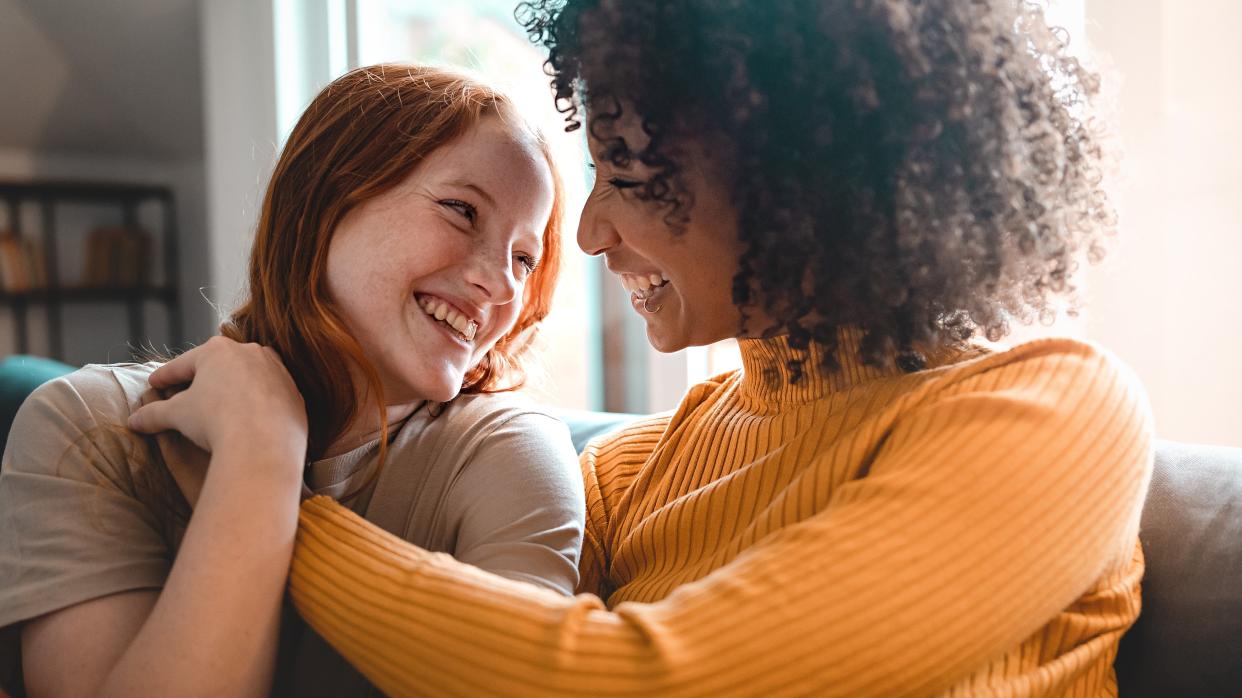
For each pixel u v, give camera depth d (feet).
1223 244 4.73
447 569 2.38
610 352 9.86
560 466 3.25
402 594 2.34
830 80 2.47
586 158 4.05
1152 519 2.96
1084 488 2.18
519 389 4.06
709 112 2.57
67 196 13.71
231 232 10.53
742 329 2.84
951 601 2.02
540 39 3.12
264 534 2.50
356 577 2.45
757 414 3.10
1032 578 2.09
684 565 2.93
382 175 3.11
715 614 2.06
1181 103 4.76
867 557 2.06
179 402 2.79
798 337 2.65
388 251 3.09
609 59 2.60
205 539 2.46
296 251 3.19
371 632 2.34
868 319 2.59
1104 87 3.17
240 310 3.63
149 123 14.23
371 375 3.14
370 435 3.33
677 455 3.42
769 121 2.51
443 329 3.20
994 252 2.55
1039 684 2.36
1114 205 3.27
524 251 3.35
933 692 2.09
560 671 2.08
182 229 15.26
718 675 2.01
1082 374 2.38
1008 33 2.62
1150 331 4.91
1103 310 4.99
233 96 10.42
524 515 3.04
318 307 3.14
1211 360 4.81
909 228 2.43
